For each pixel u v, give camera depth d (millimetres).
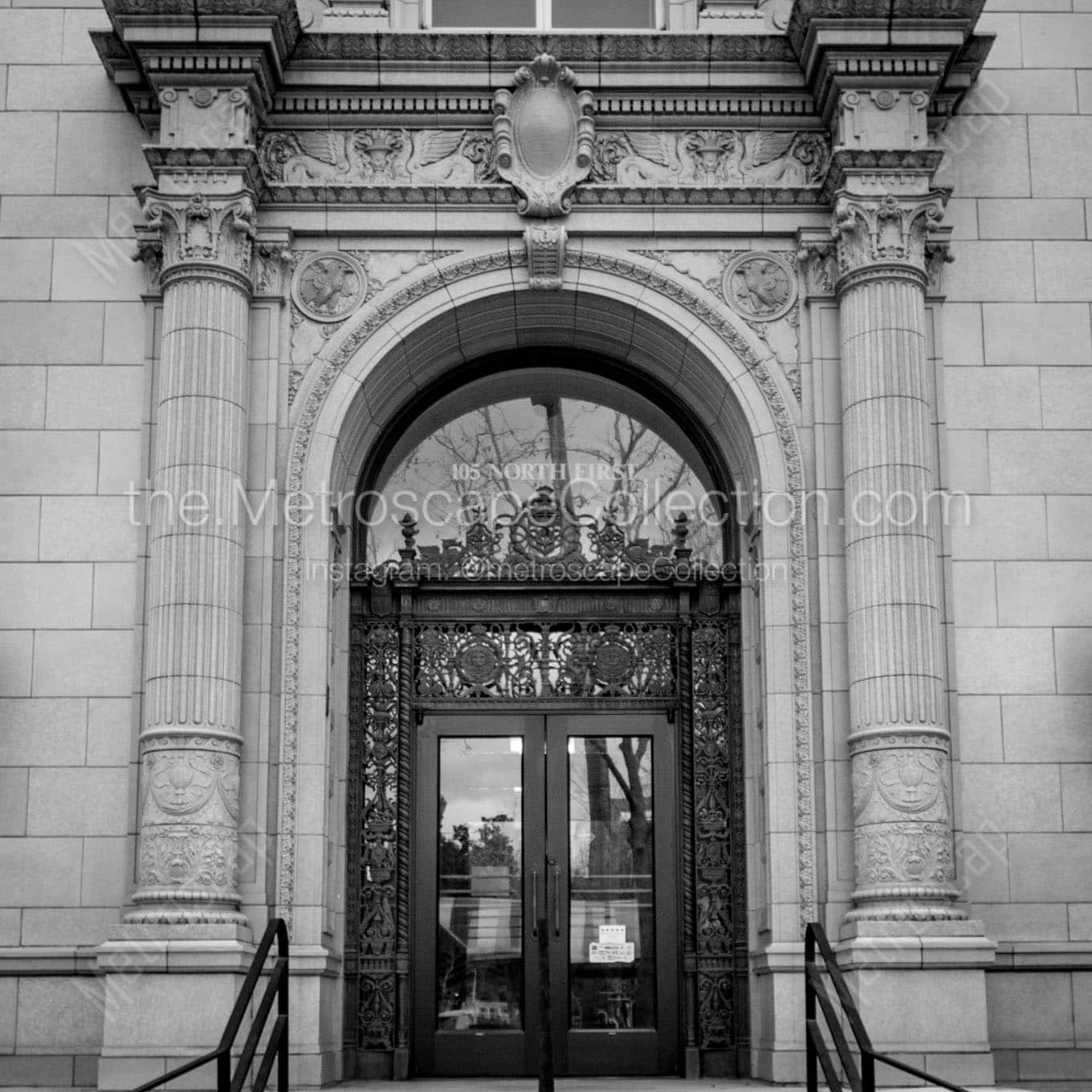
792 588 12531
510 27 13984
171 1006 11000
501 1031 13164
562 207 12953
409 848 13375
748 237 13094
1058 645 12469
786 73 13109
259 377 12680
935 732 11703
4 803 12094
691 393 13703
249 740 12023
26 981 11805
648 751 13727
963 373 12891
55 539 12516
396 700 13656
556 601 13906
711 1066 13031
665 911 13391
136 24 12289
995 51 13500
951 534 12625
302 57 12922
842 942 11664
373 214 12992
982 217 13180
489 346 13844
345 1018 12953
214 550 11891
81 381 12773
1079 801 12211
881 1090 10570
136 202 13086
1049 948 11898
